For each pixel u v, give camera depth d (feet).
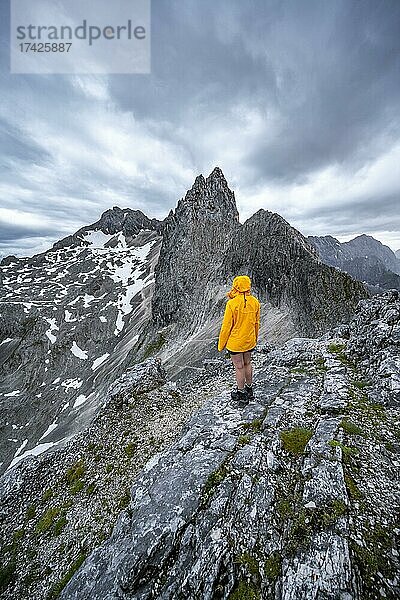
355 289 247.50
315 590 16.94
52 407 392.27
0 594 31.91
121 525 26.00
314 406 35.09
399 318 46.39
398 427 28.86
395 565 17.69
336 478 23.70
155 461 32.40
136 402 57.93
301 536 20.21
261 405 37.06
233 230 420.36
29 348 526.98
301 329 248.52
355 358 46.96
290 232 316.60
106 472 42.93
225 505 23.89
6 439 361.92
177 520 23.75
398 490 22.34
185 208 456.86
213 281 377.91
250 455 28.09
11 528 40.98
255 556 19.97
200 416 37.19
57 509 40.32
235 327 36.47
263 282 307.37
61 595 22.53
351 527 19.97
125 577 21.24
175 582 20.38
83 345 523.70
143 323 498.69
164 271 448.24
